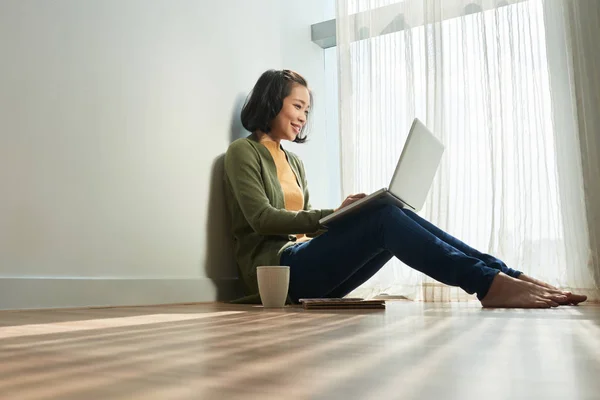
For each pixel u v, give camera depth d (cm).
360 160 272
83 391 34
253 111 232
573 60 239
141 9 195
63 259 158
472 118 251
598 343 60
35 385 36
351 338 67
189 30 219
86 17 173
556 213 236
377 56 276
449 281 148
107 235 173
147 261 187
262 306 172
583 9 242
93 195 169
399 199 170
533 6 249
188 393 33
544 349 55
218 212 223
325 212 183
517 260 235
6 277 142
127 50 187
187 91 214
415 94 265
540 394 32
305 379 38
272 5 279
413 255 153
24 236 148
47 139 156
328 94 322
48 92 158
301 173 245
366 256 172
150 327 87
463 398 31
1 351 56
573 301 155
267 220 188
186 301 199
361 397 31
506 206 239
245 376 39
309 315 118
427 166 186
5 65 147
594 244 226
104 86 177
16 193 147
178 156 206
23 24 153
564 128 240
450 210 248
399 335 71
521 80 245
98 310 147
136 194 185
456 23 259
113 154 178
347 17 284
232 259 228
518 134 242
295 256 185
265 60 269
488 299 144
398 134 268
